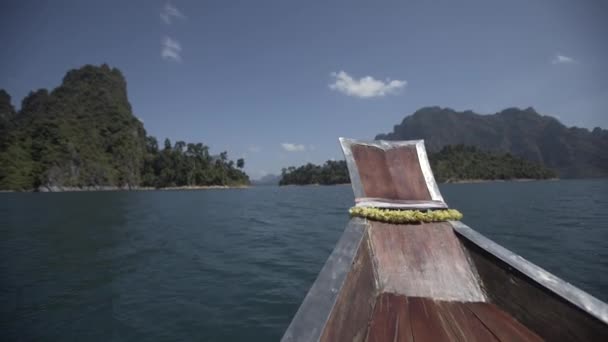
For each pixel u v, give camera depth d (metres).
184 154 136.88
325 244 11.87
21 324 5.61
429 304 2.63
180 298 6.61
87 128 120.81
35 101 156.38
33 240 13.73
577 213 19.55
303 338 1.54
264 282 7.49
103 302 6.51
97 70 170.00
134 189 116.69
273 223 18.47
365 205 3.38
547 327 2.16
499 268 2.64
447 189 61.78
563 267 8.05
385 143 4.34
